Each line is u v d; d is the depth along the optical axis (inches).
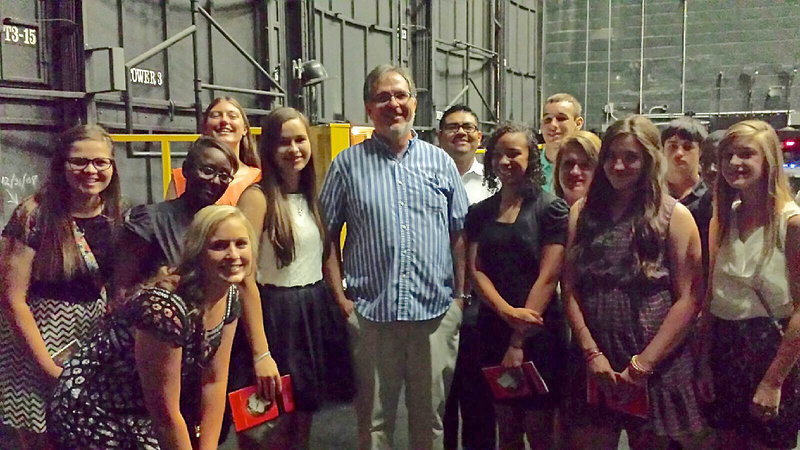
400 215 93.2
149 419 68.6
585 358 84.0
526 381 95.3
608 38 379.2
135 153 173.5
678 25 362.6
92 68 161.0
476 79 352.5
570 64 391.2
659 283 80.5
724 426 84.5
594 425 85.2
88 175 82.8
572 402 87.7
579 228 85.0
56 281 82.4
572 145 100.7
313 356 93.7
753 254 80.0
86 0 159.2
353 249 95.7
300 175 93.9
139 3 178.9
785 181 79.4
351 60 262.2
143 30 180.7
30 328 81.3
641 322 80.6
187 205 83.0
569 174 100.9
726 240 83.2
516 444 103.1
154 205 83.2
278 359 91.8
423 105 303.7
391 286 93.4
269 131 90.7
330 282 97.3
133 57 177.6
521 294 95.8
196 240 67.8
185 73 195.2
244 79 216.5
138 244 81.0
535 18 395.2
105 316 80.0
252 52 219.8
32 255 82.1
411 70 301.0
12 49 146.1
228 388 89.7
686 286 80.2
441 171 96.4
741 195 82.0
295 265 92.3
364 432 97.2
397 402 98.3
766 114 343.0
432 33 301.1
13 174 148.4
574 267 85.4
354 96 265.1
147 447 67.8
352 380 98.2
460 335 102.9
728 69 354.3
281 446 94.3
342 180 95.6
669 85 367.6
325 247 96.2
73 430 66.9
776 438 80.8
